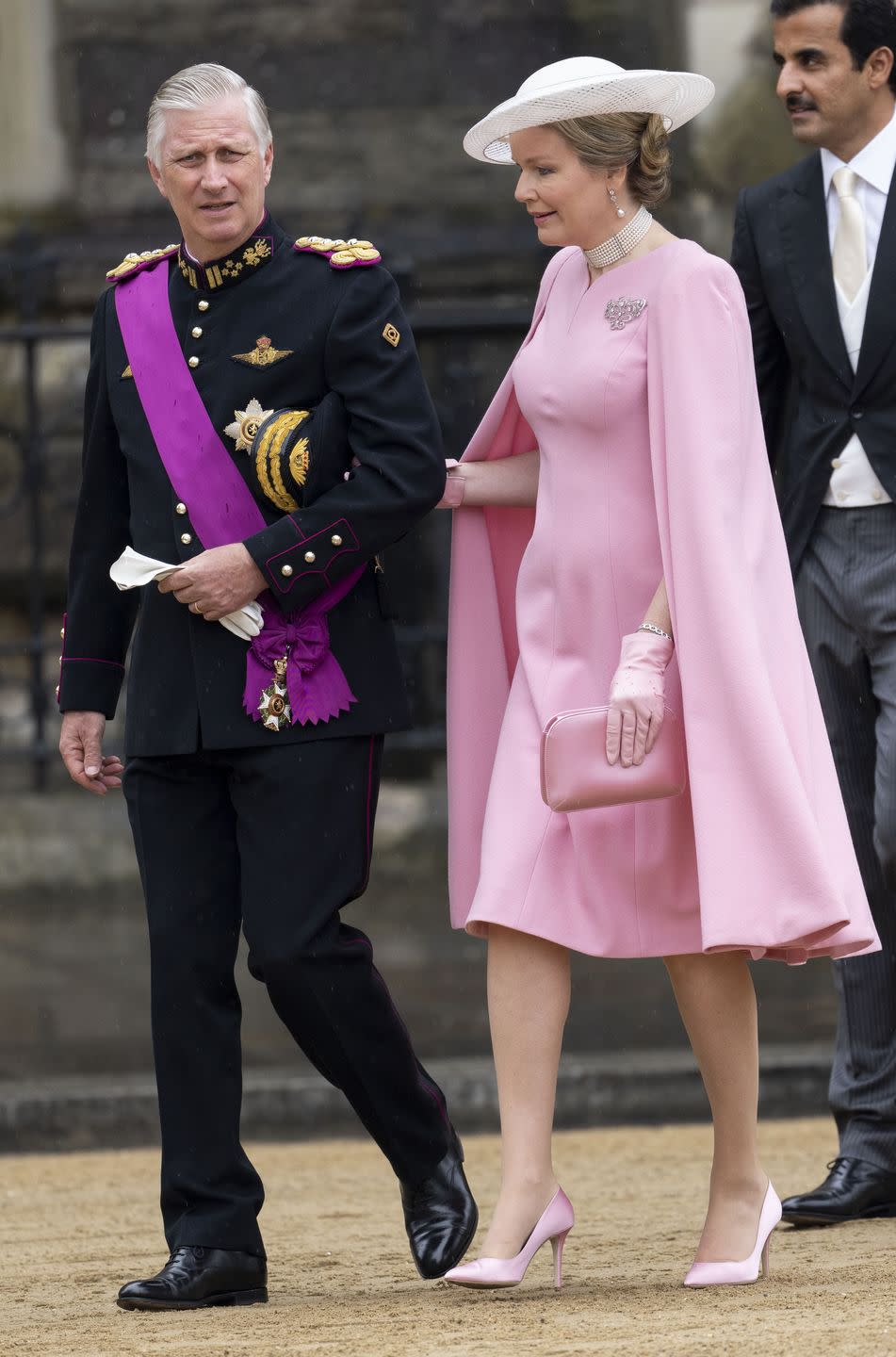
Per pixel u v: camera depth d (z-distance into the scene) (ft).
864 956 60.29
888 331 57.88
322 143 194.39
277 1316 47.85
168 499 50.60
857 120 58.18
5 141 192.85
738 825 45.78
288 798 49.80
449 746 52.90
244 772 50.24
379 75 195.62
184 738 50.29
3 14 192.75
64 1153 88.22
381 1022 50.31
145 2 194.59
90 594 53.62
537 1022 48.55
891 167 58.34
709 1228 49.24
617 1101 91.30
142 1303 49.21
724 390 47.47
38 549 159.74
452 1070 91.91
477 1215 52.26
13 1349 45.16
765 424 62.03
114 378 51.83
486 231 192.65
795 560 60.08
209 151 49.52
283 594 49.19
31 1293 54.75
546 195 48.55
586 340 48.78
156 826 51.47
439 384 158.61
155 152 50.16
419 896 148.46
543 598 49.80
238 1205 50.67
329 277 50.62
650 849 47.73
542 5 195.00
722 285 47.91
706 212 187.73
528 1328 44.09
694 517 46.70
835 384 58.85
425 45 195.52
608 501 48.47
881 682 58.90
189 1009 50.75
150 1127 89.40
